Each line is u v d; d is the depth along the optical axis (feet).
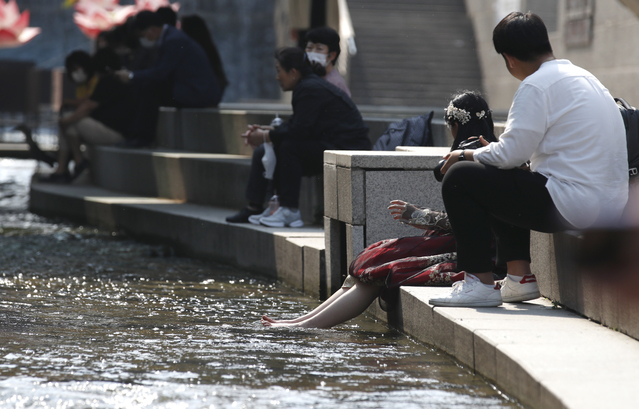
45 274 40.16
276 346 26.04
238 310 32.83
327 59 47.09
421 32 144.36
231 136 63.46
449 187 25.94
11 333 27.02
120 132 73.26
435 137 47.47
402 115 71.20
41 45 216.95
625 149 24.91
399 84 135.74
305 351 25.44
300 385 21.59
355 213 33.71
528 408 19.70
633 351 21.40
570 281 26.37
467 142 29.04
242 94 226.17
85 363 23.36
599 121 24.58
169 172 61.31
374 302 32.09
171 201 60.59
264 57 228.02
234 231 44.65
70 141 73.41
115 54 75.05
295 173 43.65
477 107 29.89
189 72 69.31
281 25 190.90
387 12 148.97
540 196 24.77
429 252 29.91
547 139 24.91
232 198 54.24
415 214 29.86
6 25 84.74
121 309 32.14
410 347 26.53
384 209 33.86
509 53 25.88
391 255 30.01
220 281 40.27
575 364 20.24
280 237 40.06
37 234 55.31
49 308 31.83
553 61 25.44
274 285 39.47
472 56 142.61
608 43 98.84
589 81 25.03
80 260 45.16
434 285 29.12
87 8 91.45
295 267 38.42
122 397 20.25
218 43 226.99
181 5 224.33
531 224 25.34
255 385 21.50
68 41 217.15
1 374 22.04
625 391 18.33
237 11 227.61
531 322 24.52
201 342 26.32
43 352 24.49
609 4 98.43
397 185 33.88
